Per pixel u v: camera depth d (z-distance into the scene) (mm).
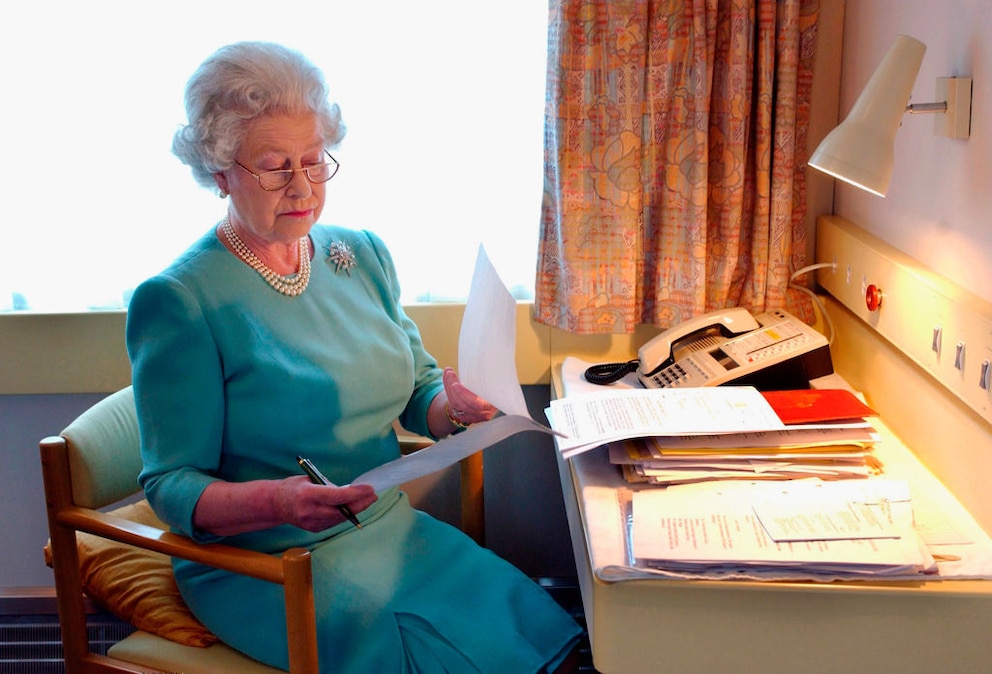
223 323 1581
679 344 1951
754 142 2057
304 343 1658
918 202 1683
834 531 1305
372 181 2164
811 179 2174
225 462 1648
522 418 1352
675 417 1554
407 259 2213
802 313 2141
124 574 1762
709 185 2078
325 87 1587
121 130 2127
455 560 1753
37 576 2445
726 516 1362
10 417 2326
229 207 1686
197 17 2078
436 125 2129
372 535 1704
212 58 1521
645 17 1953
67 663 1672
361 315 1783
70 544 1627
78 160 2143
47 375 2230
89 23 2080
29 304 2221
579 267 2072
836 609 1232
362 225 2191
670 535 1312
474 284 1561
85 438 1638
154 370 1540
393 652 1523
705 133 1984
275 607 1573
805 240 2182
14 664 2248
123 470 1708
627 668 1285
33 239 2182
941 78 1508
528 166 2154
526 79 2104
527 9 2068
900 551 1252
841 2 2057
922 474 1538
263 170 1532
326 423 1663
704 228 2035
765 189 2025
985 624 1217
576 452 1484
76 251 2188
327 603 1573
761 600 1238
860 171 1430
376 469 1389
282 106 1513
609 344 2219
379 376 1747
